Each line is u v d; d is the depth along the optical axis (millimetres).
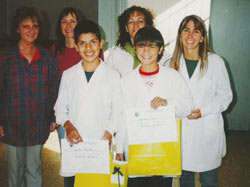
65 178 1784
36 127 1713
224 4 3504
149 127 1351
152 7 2859
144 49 1387
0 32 5840
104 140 1369
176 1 2818
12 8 6117
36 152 1776
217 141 1661
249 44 3576
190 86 1644
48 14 6055
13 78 1614
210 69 1634
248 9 3482
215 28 3578
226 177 2445
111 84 1470
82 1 6074
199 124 1633
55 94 1799
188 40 1586
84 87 1454
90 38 1407
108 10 3004
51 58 1735
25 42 1633
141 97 1446
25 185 1990
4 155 2834
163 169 1368
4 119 1679
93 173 1408
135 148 1362
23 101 1646
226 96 1617
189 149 1653
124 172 1374
